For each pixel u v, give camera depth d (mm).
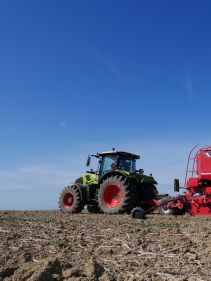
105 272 4648
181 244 6410
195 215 13617
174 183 14227
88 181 16969
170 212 14242
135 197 15117
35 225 9188
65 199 17016
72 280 4223
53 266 4406
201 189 13906
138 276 4496
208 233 7594
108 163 16562
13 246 6324
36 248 6160
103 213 16203
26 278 4172
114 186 15156
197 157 14000
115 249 6113
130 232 7828
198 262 5160
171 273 4625
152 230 8125
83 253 5805
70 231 8070
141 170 16547
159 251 5914
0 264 4887
